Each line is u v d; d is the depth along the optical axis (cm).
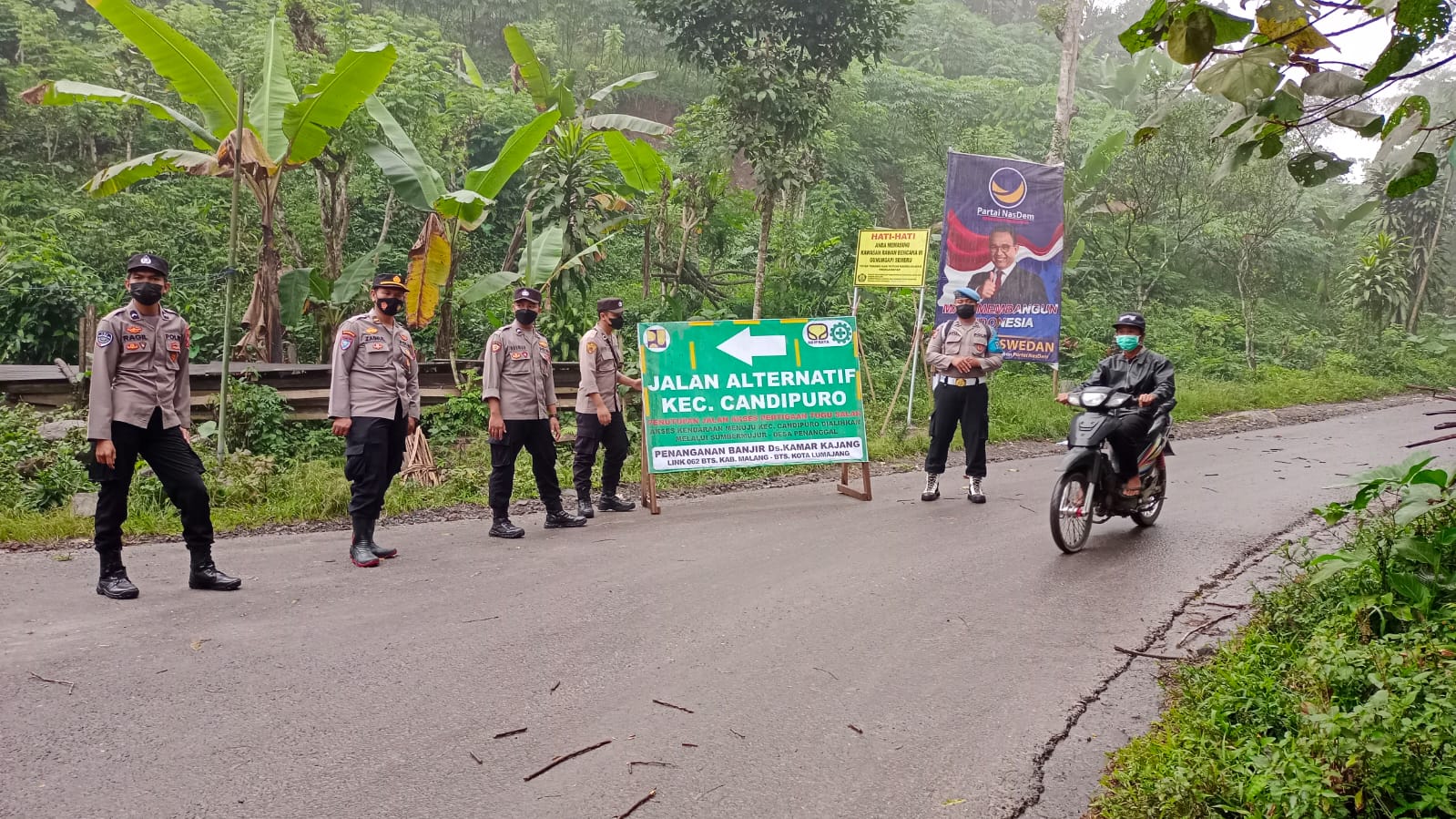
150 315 575
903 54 4306
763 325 912
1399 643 430
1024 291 1472
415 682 452
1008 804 357
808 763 384
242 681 447
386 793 353
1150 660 504
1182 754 357
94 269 1548
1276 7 280
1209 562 698
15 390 1037
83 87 1020
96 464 554
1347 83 292
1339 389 2030
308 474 912
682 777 370
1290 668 441
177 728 398
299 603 565
